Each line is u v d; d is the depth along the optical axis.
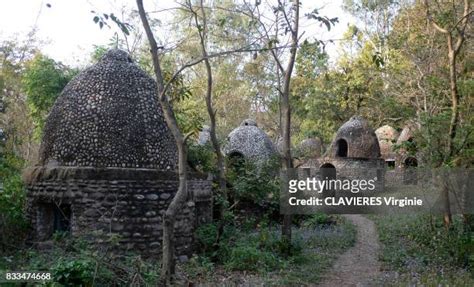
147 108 10.08
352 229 15.18
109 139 9.63
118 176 9.34
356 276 9.45
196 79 27.83
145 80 10.45
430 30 17.20
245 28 14.57
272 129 30.44
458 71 13.87
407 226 14.82
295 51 10.55
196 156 12.97
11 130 16.62
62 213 9.59
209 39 18.17
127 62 10.59
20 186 10.66
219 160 12.06
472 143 11.07
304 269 9.71
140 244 9.31
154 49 7.72
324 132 29.59
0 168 10.88
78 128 9.73
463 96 11.33
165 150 10.01
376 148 24.31
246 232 12.66
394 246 12.32
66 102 10.12
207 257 9.91
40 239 9.61
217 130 26.17
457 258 10.13
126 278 7.00
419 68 17.41
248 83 29.77
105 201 9.27
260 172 14.62
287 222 10.88
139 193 9.43
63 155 9.70
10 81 20.88
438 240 11.45
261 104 31.34
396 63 20.78
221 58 28.39
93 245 8.80
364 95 28.23
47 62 16.27
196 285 8.16
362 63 27.80
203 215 11.28
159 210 9.56
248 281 8.45
